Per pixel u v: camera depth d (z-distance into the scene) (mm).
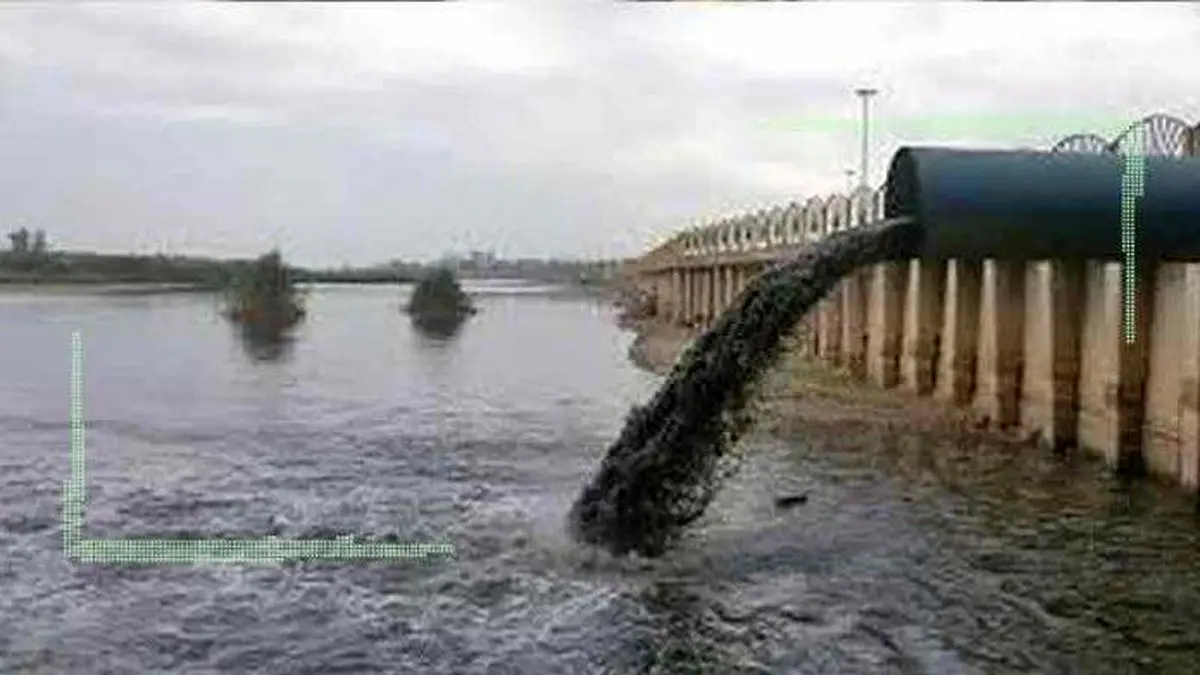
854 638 11289
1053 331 21078
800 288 15648
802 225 34875
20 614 11594
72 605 11898
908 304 28719
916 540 14781
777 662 10695
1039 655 10945
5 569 13039
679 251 61719
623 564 13422
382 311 55031
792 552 14070
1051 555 14164
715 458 15242
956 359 25734
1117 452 19094
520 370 34500
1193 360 17172
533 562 13469
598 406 26531
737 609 12055
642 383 31328
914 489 17953
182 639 11016
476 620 11633
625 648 10969
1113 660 10836
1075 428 21016
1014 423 23281
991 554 14203
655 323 59000
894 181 15812
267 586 12562
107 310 37312
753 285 16031
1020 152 15609
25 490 16922
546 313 66062
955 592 12719
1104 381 19594
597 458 19547
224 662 10500
